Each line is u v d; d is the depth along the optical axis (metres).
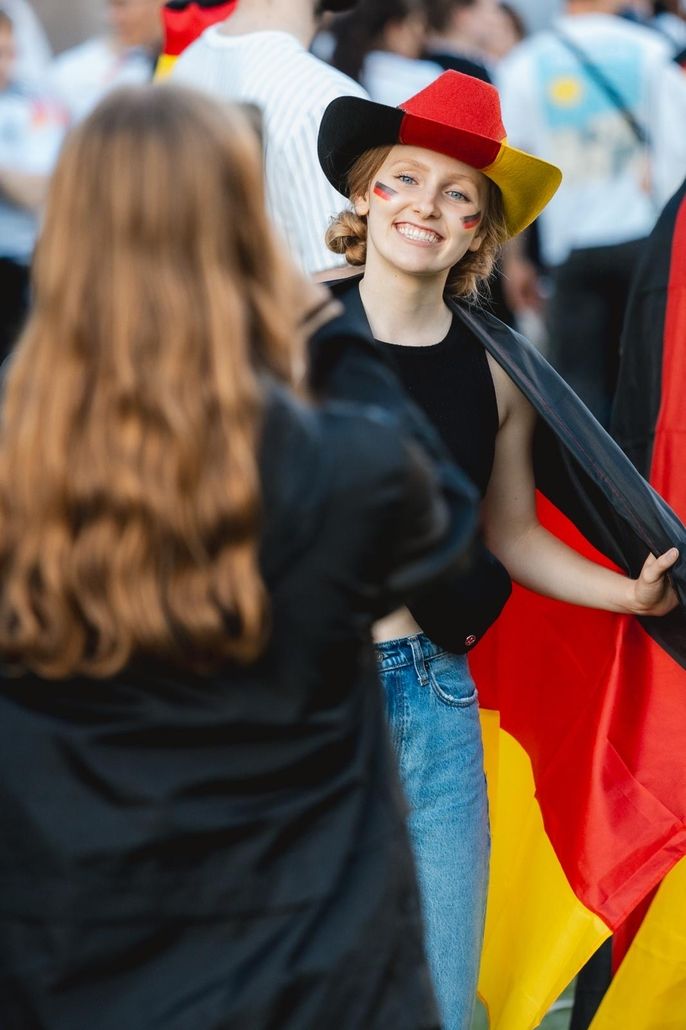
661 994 4.81
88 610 2.58
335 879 2.72
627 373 5.20
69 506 2.57
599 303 9.71
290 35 5.20
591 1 9.49
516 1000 4.57
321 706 2.73
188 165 2.61
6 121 9.35
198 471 2.56
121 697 2.64
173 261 2.60
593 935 4.48
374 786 2.83
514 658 4.81
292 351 2.73
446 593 3.96
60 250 2.61
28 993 2.66
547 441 4.35
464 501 2.86
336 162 4.24
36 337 2.63
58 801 2.64
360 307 4.15
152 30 10.37
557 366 9.87
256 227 2.68
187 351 2.57
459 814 4.12
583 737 4.63
